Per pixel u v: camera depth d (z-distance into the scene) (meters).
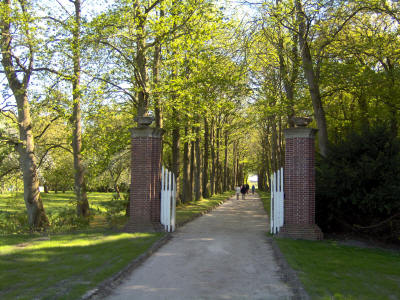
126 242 11.02
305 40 16.31
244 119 29.73
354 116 24.34
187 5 16.89
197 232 14.02
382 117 20.66
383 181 12.67
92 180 20.44
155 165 13.88
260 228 15.55
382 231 12.96
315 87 17.69
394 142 12.88
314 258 9.17
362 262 8.91
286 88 21.45
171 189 14.03
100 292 6.13
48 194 48.19
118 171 31.19
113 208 15.99
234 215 22.11
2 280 6.59
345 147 13.73
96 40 16.58
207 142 39.12
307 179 12.65
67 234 13.09
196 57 18.02
